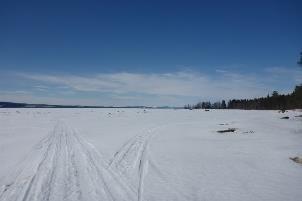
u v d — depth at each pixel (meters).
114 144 21.39
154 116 69.75
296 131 29.41
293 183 10.72
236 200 8.95
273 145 19.92
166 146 20.39
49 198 8.99
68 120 51.94
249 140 23.08
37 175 11.88
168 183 10.81
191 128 35.72
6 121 46.97
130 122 47.81
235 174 12.15
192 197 9.23
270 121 44.03
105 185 10.48
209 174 12.20
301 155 15.73
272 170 12.73
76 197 9.10
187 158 15.75
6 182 10.90
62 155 16.53
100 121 49.97
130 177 11.68
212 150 18.39
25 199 8.89
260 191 9.80
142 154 17.08
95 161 14.88
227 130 30.75
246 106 139.38
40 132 30.23
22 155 16.61
